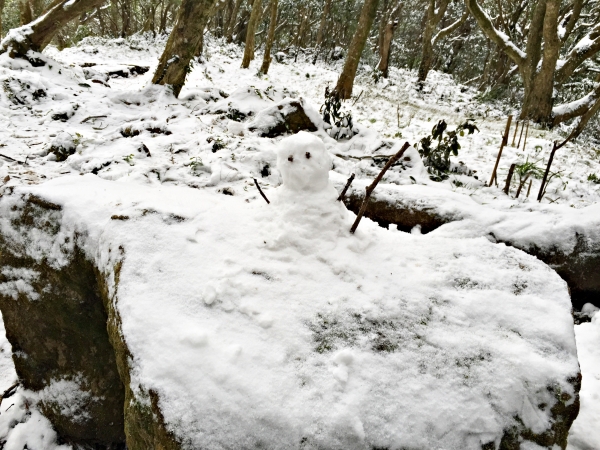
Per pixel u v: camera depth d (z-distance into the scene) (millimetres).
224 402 1299
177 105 6969
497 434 1336
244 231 2057
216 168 3662
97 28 28547
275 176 3893
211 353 1421
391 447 1257
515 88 16969
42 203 2541
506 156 6945
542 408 1419
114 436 2793
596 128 12383
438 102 14078
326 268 1889
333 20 22625
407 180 4613
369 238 2102
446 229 3607
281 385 1347
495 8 19500
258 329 1543
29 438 2830
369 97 12500
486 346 1561
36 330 2697
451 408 1351
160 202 2404
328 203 2059
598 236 3391
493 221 3625
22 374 2949
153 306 1608
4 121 5430
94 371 2664
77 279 2404
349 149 5410
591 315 3438
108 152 4180
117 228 2053
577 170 6871
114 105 6688
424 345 1550
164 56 7473
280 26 24156
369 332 1587
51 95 6715
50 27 8078
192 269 1799
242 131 5129
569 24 12938
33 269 2557
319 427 1254
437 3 22953
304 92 12125
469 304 1750
